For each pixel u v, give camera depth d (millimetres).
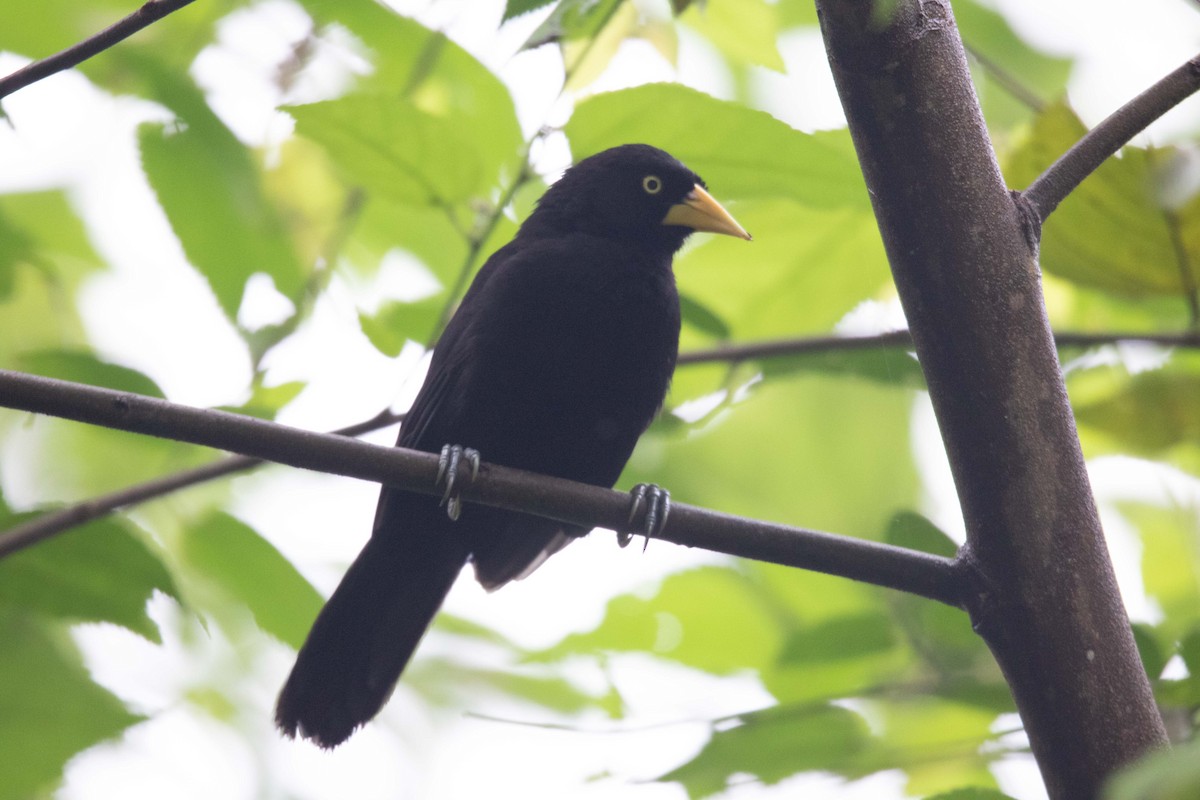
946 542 7723
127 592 8664
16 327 12594
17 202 12445
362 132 8516
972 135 6074
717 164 8812
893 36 5910
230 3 10336
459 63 9820
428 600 9859
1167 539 10414
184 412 6578
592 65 8961
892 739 8656
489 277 10055
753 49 10242
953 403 6090
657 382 9875
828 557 6434
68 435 12000
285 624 9789
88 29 10359
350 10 10125
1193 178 7512
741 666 9844
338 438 6863
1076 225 7930
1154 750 5703
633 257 10008
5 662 9242
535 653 9836
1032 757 7363
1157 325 9992
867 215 10820
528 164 8375
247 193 9945
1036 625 5934
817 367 10016
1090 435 9641
